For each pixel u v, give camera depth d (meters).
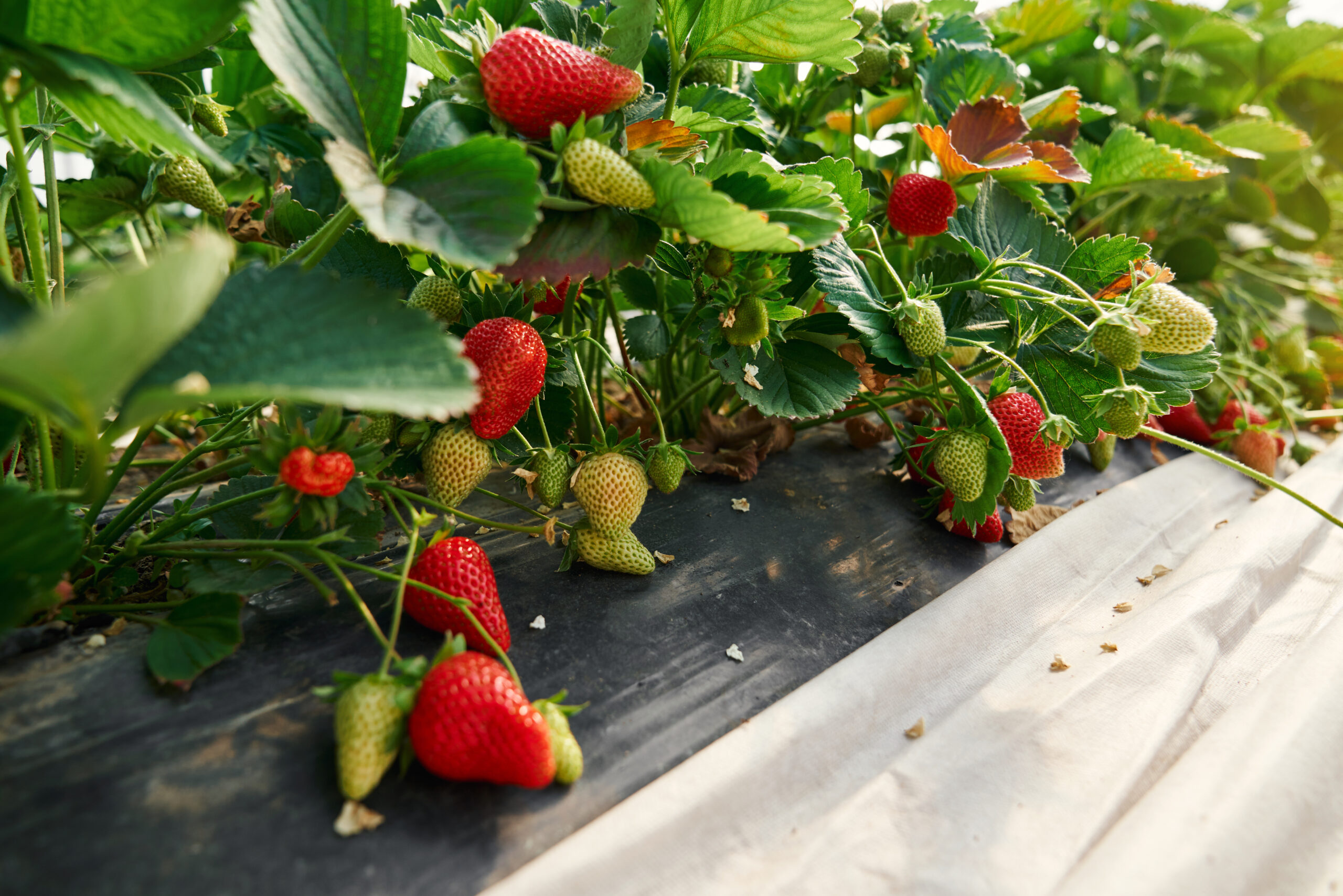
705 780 0.30
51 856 0.25
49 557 0.26
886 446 0.53
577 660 0.34
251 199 0.45
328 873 0.26
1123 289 0.42
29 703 0.29
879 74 0.49
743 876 0.28
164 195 0.45
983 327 0.44
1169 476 0.52
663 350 0.46
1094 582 0.42
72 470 0.35
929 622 0.37
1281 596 0.43
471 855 0.27
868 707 0.33
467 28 0.36
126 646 0.31
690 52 0.38
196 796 0.27
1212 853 0.28
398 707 0.27
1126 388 0.38
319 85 0.30
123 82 0.27
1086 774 0.32
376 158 0.31
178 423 0.51
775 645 0.36
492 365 0.33
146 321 0.21
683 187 0.31
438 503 0.35
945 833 0.30
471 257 0.28
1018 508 0.41
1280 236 0.83
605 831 0.28
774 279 0.37
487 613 0.32
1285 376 0.70
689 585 0.38
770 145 0.47
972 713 0.34
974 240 0.45
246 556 0.32
